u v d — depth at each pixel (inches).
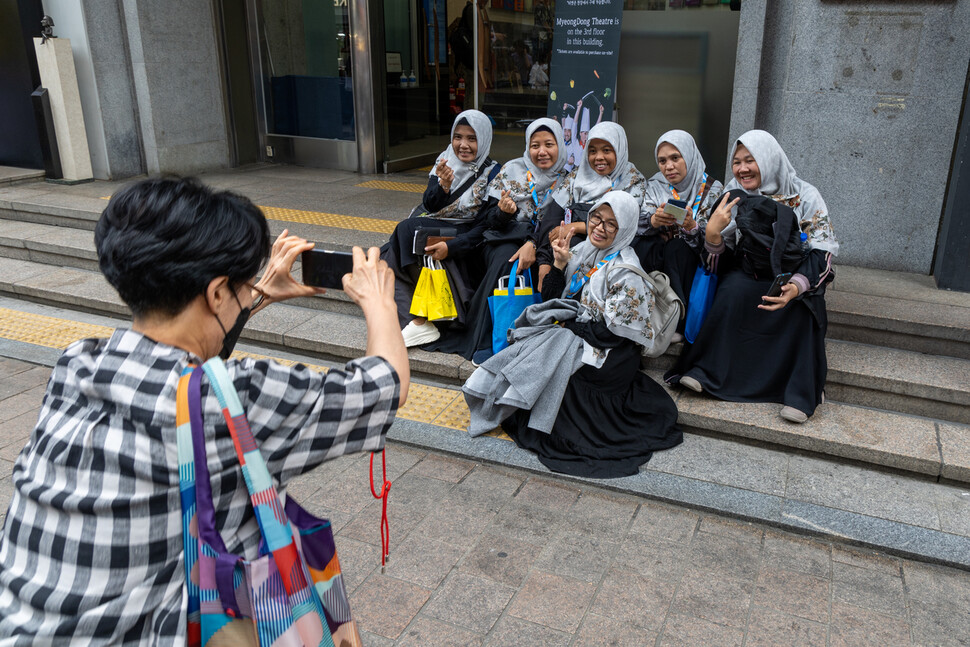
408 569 113.3
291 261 57.2
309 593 46.9
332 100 319.3
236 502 46.2
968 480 127.3
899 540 117.1
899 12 169.9
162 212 46.3
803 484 130.9
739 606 106.0
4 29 299.0
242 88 329.7
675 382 152.3
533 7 267.7
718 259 149.6
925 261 184.2
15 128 312.3
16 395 169.9
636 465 135.9
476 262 175.2
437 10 314.5
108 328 203.8
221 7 315.9
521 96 280.4
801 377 140.9
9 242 241.3
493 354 159.9
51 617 42.4
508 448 143.9
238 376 46.0
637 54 237.5
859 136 181.6
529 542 119.6
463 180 176.6
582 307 144.0
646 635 100.5
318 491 133.2
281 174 316.2
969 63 167.0
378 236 213.9
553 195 170.9
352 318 191.2
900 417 143.3
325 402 47.3
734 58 225.3
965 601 107.3
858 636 100.5
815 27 178.5
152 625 44.2
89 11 279.3
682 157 157.4
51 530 43.4
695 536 121.0
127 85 297.0
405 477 137.3
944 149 174.9
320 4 307.6
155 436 44.1
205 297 48.0
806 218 144.5
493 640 99.7
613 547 118.5
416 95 324.5
